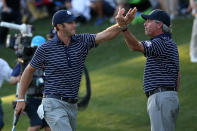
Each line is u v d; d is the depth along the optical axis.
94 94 31.89
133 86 32.22
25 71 18.66
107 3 47.91
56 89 18.12
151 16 18.98
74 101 18.39
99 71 36.56
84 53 18.38
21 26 24.19
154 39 18.62
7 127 27.78
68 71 18.06
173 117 18.75
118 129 26.39
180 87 30.91
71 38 18.20
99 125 27.17
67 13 18.08
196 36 34.22
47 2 52.25
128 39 17.95
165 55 18.55
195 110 27.80
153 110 18.61
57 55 18.02
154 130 18.67
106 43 43.00
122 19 17.56
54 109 18.12
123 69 35.66
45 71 18.30
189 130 25.52
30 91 22.69
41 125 22.80
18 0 47.31
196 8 37.81
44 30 48.12
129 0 45.41
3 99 33.81
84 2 48.72
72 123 18.69
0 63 22.94
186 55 35.72
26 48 22.78
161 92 18.56
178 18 45.19
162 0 45.16
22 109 19.14
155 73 18.62
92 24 48.25
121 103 30.00
